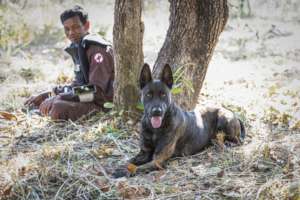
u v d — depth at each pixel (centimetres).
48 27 1305
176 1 693
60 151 583
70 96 711
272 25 1454
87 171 539
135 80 677
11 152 599
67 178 524
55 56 1137
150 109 536
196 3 685
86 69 727
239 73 1035
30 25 1325
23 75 959
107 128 646
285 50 1259
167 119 557
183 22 690
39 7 1573
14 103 781
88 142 620
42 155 578
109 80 713
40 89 869
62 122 697
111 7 1772
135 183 511
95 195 495
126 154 590
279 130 668
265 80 970
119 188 500
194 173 534
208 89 898
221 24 695
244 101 815
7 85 897
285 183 504
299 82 947
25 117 720
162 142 558
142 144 567
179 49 693
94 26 1423
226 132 627
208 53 699
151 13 1722
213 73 1035
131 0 651
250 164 552
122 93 680
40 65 1049
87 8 1719
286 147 599
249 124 693
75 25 716
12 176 515
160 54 711
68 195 495
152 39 1378
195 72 694
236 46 1305
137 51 674
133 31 662
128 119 675
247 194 486
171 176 530
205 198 481
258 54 1216
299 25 1580
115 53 675
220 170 539
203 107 645
